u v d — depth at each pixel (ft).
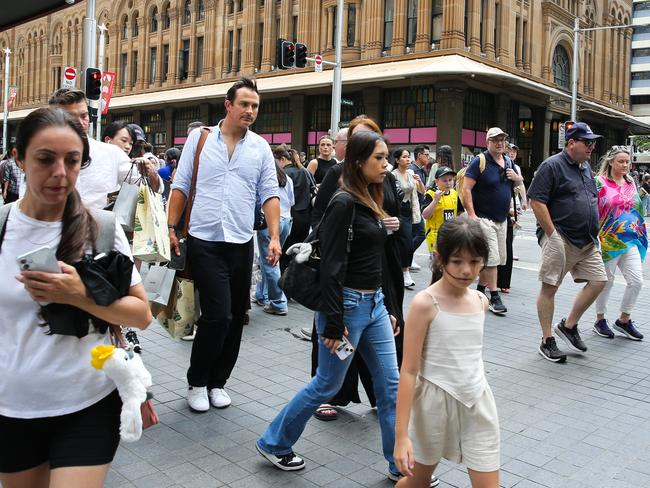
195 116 136.77
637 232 21.98
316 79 107.34
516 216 30.27
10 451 7.06
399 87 103.96
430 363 9.08
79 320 6.81
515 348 20.98
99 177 13.57
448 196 29.84
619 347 21.43
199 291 14.44
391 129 105.50
